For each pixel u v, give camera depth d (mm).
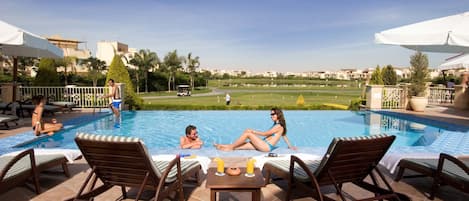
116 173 3080
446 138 6965
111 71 13867
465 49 7867
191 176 3961
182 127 10531
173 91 38500
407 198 3293
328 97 28266
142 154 2758
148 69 36469
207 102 20562
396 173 4391
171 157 4227
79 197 3012
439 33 5668
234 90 42500
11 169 3320
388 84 18094
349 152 2988
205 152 5316
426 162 3748
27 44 6105
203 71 66688
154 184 3053
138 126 10609
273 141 6176
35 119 7133
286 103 20531
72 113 11680
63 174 4223
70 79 30578
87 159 3053
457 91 14031
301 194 3648
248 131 5910
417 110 12891
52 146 6941
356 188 3840
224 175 3156
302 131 10062
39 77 14445
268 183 3943
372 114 13312
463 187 3158
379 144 3092
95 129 9711
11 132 7410
